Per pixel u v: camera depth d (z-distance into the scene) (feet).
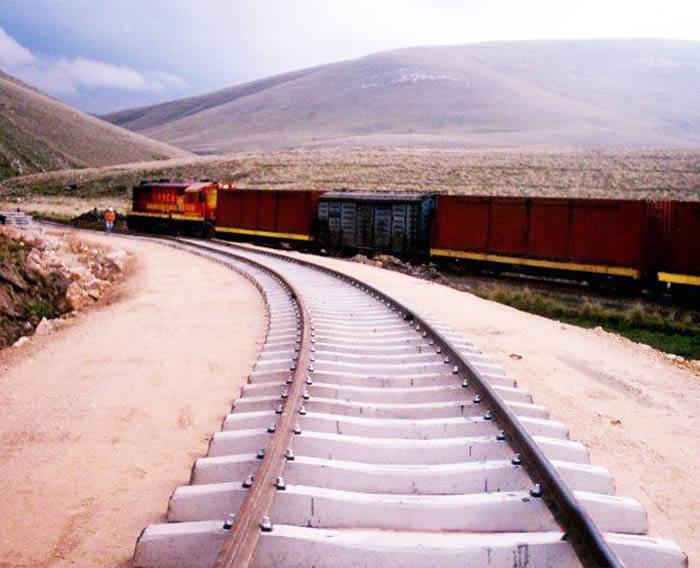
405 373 25.26
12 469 18.49
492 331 41.55
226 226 133.39
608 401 27.02
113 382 28.09
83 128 570.05
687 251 66.95
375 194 103.40
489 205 85.10
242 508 12.51
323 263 87.04
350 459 16.51
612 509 14.12
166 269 76.95
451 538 12.51
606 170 229.25
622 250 72.54
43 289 55.42
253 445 17.10
